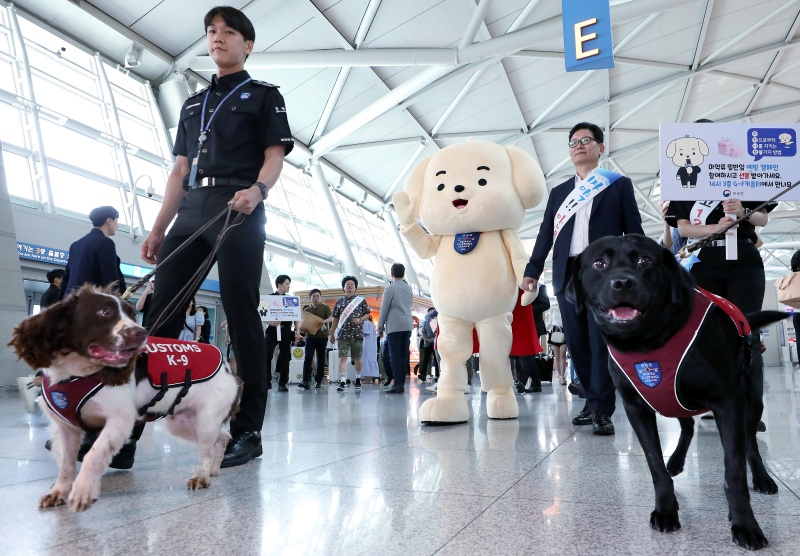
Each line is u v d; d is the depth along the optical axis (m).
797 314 5.48
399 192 4.66
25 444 3.43
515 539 1.61
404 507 1.95
